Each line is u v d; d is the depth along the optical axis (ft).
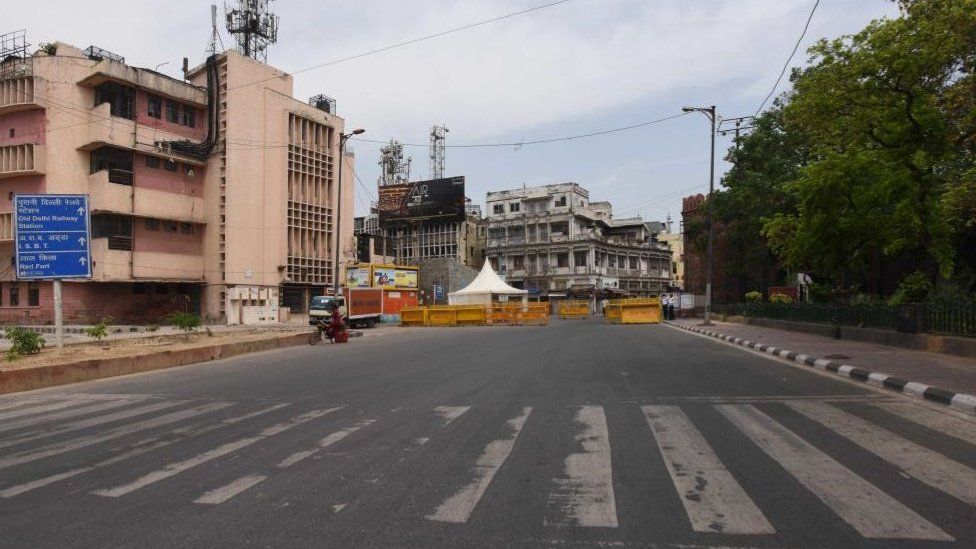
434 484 15.35
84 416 26.73
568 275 221.66
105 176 104.47
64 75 105.70
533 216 230.48
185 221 117.19
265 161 124.67
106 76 104.94
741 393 28.81
